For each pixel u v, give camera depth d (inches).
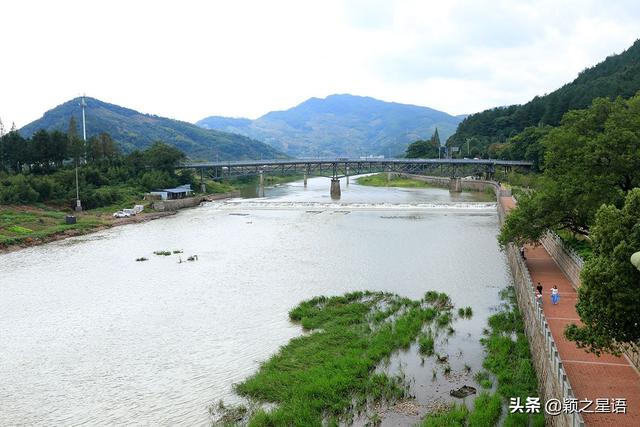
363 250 2974.9
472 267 2497.5
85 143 6589.6
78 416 1168.2
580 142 2150.6
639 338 965.8
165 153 6530.5
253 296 2081.7
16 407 1214.9
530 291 1545.3
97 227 4055.1
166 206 5226.4
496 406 1098.1
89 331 1713.8
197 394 1256.2
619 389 1013.2
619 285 937.5
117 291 2196.1
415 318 1710.1
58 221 4106.8
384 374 1289.4
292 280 2321.6
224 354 1497.3
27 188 4566.9
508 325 1638.8
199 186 6697.8
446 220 4175.7
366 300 1977.1
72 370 1412.4
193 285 2277.3
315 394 1206.3
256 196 6998.0
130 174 6190.9
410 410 1137.4
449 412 1098.7
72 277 2466.8
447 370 1328.7
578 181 2030.0
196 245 3284.9
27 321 1828.2
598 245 1050.7
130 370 1403.8
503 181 6796.3
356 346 1499.8
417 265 2561.5
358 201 5816.9
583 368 1115.3
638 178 1966.0
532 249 2484.0
